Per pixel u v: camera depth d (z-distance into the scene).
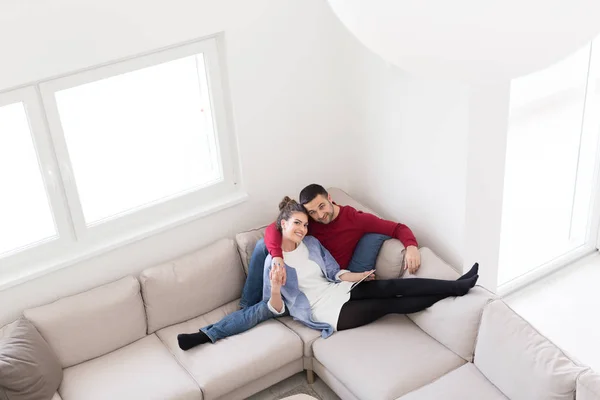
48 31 3.17
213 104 3.82
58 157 3.46
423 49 1.02
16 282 3.49
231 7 3.62
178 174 3.95
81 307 3.54
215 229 4.04
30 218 3.58
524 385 2.99
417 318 3.56
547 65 1.10
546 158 4.25
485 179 3.66
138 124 3.71
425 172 3.83
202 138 3.96
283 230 3.67
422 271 3.69
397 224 3.83
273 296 3.61
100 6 3.24
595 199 4.40
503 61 1.00
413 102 3.71
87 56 3.30
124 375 3.44
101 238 3.72
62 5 3.16
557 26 0.95
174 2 3.43
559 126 4.19
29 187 3.52
